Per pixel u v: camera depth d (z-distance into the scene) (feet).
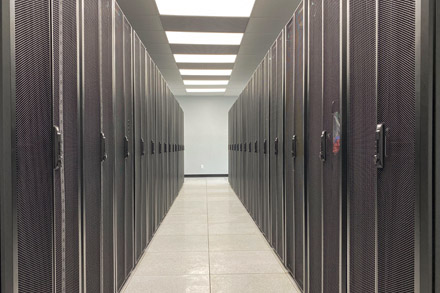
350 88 5.78
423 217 3.77
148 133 13.70
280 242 11.70
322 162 7.23
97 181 7.11
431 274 3.73
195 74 32.53
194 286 9.51
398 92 4.29
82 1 6.24
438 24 3.71
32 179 4.41
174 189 24.82
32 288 4.40
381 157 4.68
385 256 4.66
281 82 11.27
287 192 10.61
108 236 7.92
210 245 13.60
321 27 7.23
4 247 3.76
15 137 3.95
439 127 3.71
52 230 4.99
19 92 4.09
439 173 3.70
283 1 16.31
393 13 4.40
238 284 9.64
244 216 19.24
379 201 4.81
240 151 24.30
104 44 7.68
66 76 5.51
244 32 20.68
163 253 12.55
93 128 6.86
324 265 7.13
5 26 3.79
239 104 24.89
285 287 9.42
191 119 45.42
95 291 6.97
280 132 11.48
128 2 16.30
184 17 18.24
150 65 14.39
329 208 6.80
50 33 4.95
